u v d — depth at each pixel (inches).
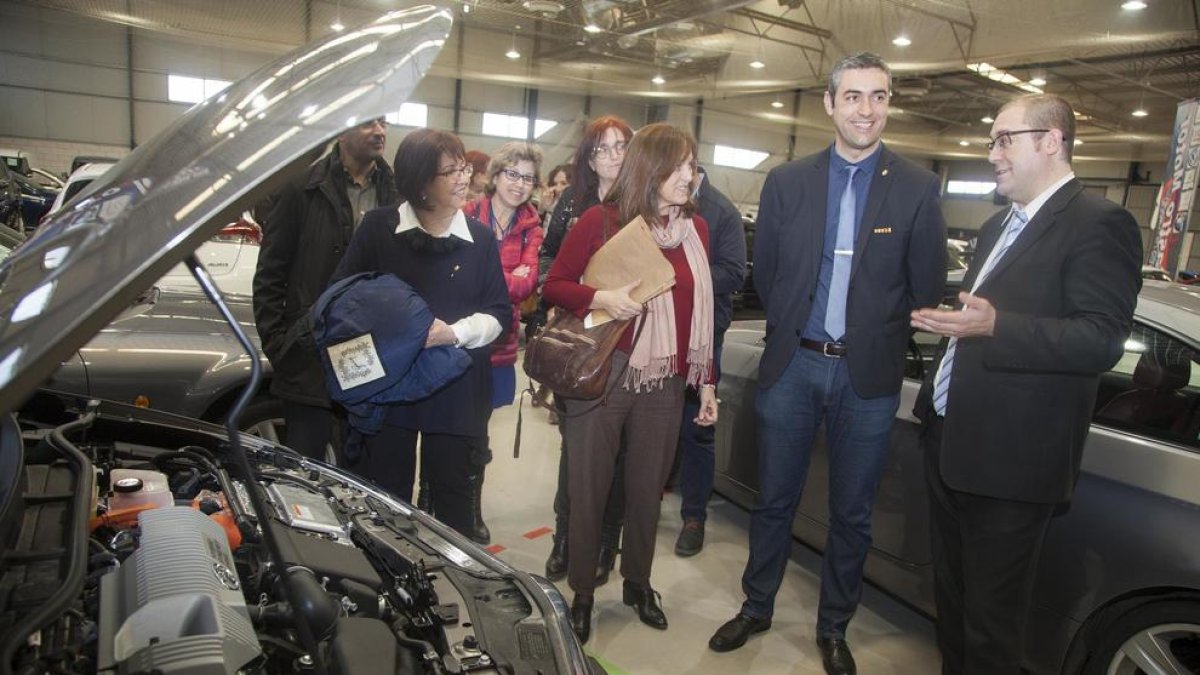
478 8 486.0
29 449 64.4
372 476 95.7
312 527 61.1
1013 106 74.0
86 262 34.7
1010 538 74.7
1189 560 72.4
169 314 119.6
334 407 96.3
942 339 92.5
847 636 107.8
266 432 121.0
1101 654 79.8
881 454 93.0
